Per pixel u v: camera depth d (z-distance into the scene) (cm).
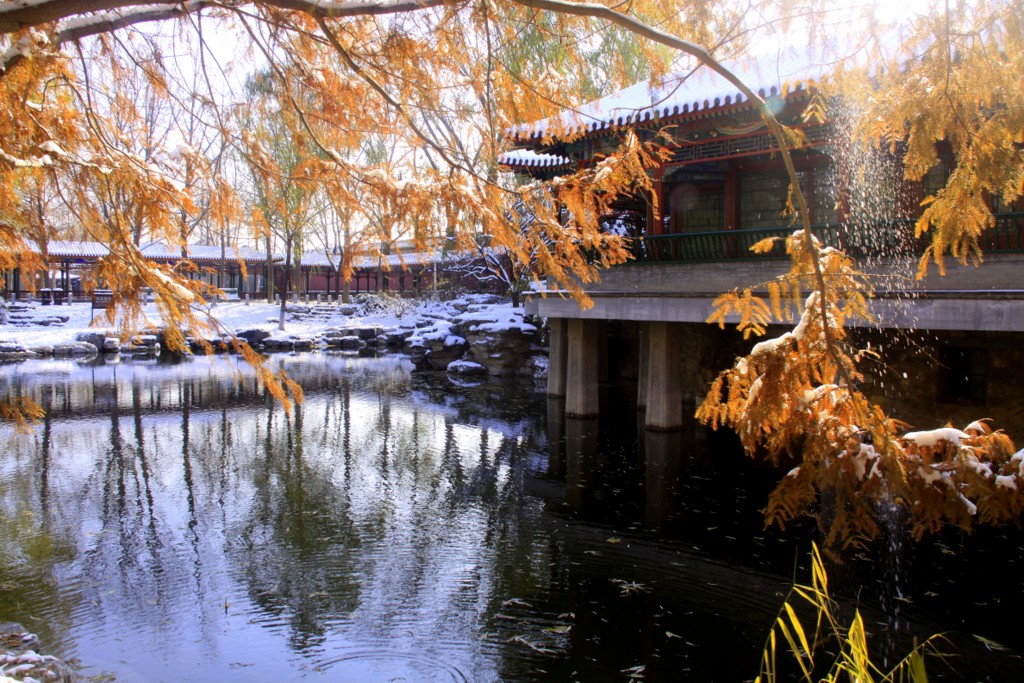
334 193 357
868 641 602
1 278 493
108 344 3034
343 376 2394
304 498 1028
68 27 329
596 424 1499
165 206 365
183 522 922
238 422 1585
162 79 357
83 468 1184
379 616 659
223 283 5162
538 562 784
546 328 2312
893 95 330
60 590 716
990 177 315
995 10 300
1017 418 1012
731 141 1223
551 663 576
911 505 251
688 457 1232
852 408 241
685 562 779
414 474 1157
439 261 3300
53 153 360
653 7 344
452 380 2288
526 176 1623
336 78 365
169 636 620
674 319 1259
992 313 855
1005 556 777
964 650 586
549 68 364
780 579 732
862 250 1049
